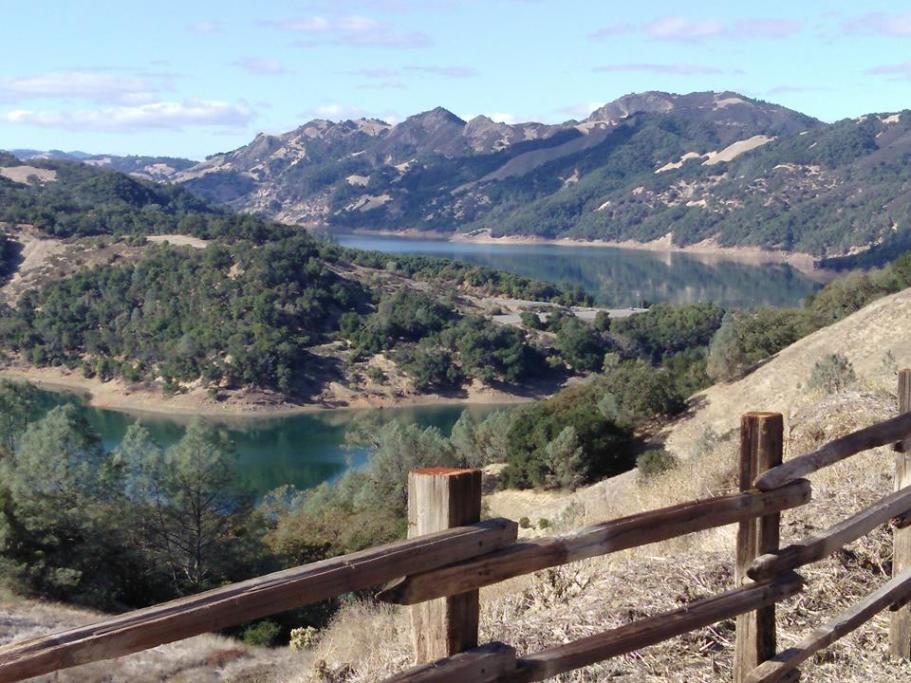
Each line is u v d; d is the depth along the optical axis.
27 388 35.81
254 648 10.36
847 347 34.47
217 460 21.41
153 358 78.06
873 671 3.52
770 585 2.92
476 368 78.00
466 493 2.14
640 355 85.06
